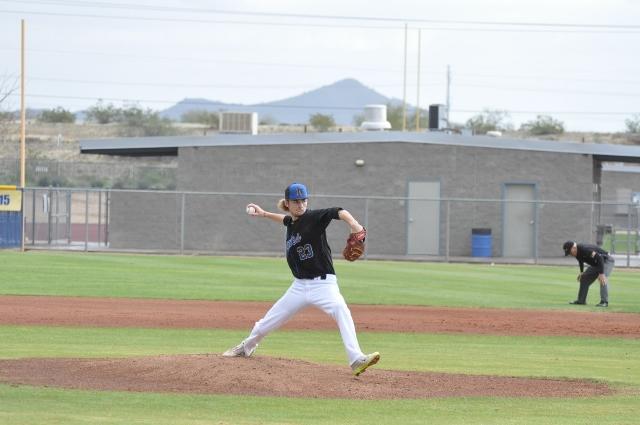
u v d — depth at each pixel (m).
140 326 42.50
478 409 23.91
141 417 21.47
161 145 95.75
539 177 92.94
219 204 94.25
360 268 77.50
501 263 87.00
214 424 20.91
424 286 64.25
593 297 60.47
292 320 46.22
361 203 93.56
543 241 92.94
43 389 24.66
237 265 76.31
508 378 29.47
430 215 92.81
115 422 20.72
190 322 44.22
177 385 25.58
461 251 92.81
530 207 92.81
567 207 92.88
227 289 58.84
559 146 92.75
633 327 46.38
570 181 93.12
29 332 39.38
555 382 28.88
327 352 35.31
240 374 26.33
